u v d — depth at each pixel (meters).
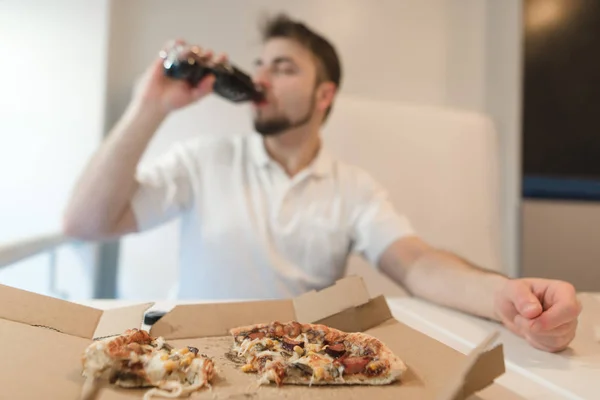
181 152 1.24
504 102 1.70
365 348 0.49
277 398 0.40
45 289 1.36
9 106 1.38
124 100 1.56
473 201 1.58
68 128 1.41
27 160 1.39
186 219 1.21
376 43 1.73
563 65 1.67
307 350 0.49
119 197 1.00
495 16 1.74
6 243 0.83
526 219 1.68
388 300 0.85
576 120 1.67
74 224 1.00
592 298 0.84
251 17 1.63
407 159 1.54
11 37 1.39
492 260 1.57
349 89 1.71
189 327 0.55
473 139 1.60
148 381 0.41
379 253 1.10
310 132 1.22
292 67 1.19
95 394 0.38
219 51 1.62
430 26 1.76
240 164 1.21
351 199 1.20
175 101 0.99
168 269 1.39
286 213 1.16
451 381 0.40
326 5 1.69
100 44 1.43
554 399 0.46
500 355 0.40
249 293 1.11
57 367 0.42
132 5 1.56
